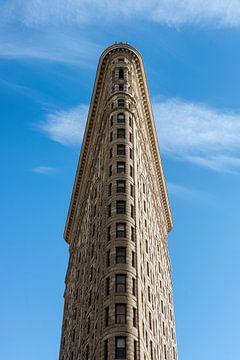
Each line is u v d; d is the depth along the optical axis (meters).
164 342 82.00
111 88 101.38
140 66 111.00
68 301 106.12
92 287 76.81
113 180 80.81
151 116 114.94
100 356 60.38
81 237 105.12
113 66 106.69
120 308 64.19
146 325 68.50
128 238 72.56
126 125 91.56
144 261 77.12
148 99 113.56
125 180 80.81
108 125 93.00
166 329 86.88
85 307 79.00
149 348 67.06
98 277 72.75
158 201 114.88
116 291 66.00
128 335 61.09
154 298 79.50
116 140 88.06
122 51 109.31
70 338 89.69
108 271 68.69
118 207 76.75
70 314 97.25
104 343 61.34
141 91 112.06
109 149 87.44
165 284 98.69
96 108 114.00
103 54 111.19
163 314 87.31
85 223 102.12
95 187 94.56
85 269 87.94
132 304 64.88
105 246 72.69
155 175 116.50
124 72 104.81
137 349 60.75
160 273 94.56
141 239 78.00
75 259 108.62
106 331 61.94
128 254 70.50
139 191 85.31
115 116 93.38
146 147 106.50
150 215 93.69
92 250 83.88
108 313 63.84
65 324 102.06
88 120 117.19
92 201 95.00
